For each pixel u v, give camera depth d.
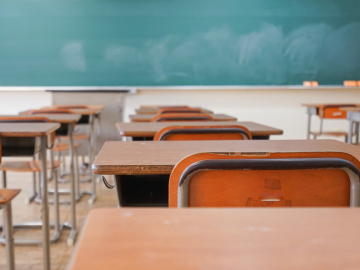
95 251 0.38
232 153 0.77
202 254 0.38
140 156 1.02
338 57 5.17
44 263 1.86
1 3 4.82
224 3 5.01
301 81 5.20
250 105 5.45
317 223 0.46
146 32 5.00
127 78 5.07
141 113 3.33
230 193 0.74
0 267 1.96
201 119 2.30
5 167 2.36
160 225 0.45
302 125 5.53
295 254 0.38
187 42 5.05
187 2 4.98
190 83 5.13
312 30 5.11
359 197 0.72
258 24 5.07
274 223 0.46
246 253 0.38
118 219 0.46
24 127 1.76
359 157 1.01
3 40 4.88
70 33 4.94
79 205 3.04
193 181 0.73
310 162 0.71
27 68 4.95
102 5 4.93
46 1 4.86
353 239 0.41
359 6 5.08
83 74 5.02
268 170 0.72
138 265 0.36
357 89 5.47
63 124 2.81
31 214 2.80
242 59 5.12
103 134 5.21
